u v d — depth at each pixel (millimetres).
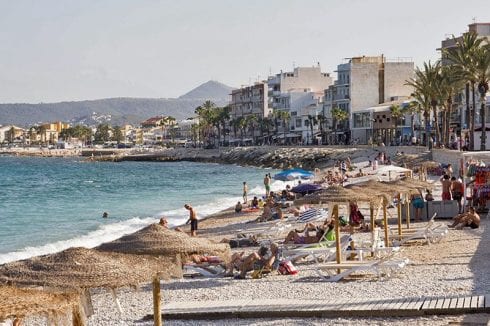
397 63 164125
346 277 24281
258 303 19922
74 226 55938
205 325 18609
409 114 146625
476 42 91312
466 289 20875
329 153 134625
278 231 41094
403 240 31922
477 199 41906
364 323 17703
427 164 66125
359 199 25250
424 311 17938
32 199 87375
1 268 12938
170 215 62500
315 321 18203
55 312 11336
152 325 19109
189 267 27125
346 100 167125
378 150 120750
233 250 34594
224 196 83875
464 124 119375
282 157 151750
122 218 61625
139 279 13367
